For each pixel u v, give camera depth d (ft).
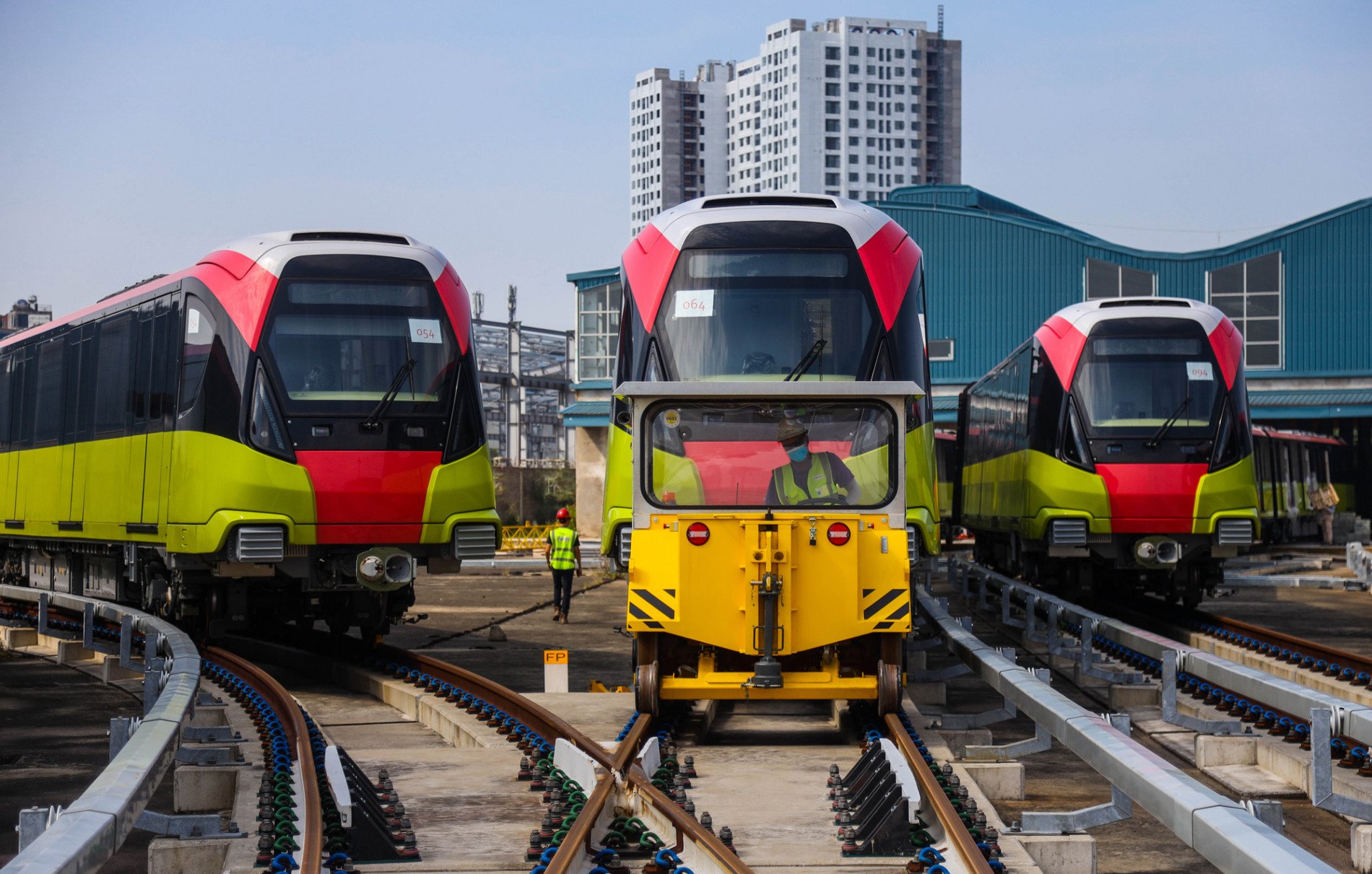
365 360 49.55
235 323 49.26
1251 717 39.99
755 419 34.86
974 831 23.39
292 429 48.29
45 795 32.58
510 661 60.54
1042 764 35.50
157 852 23.56
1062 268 168.45
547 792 29.17
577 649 65.92
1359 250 160.76
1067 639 58.65
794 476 34.73
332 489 48.26
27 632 65.57
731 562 34.14
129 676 54.70
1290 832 27.96
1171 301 69.56
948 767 29.86
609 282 171.22
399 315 50.26
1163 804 19.90
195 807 30.42
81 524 61.00
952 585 98.78
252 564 48.65
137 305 56.75
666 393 34.73
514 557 151.02
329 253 50.24
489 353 288.10
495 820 27.45
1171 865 25.50
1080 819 24.16
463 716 39.99
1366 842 25.14
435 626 77.00
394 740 39.78
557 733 34.22
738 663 35.78
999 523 83.46
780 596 33.76
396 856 24.20
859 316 44.29
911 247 46.62
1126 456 65.98
